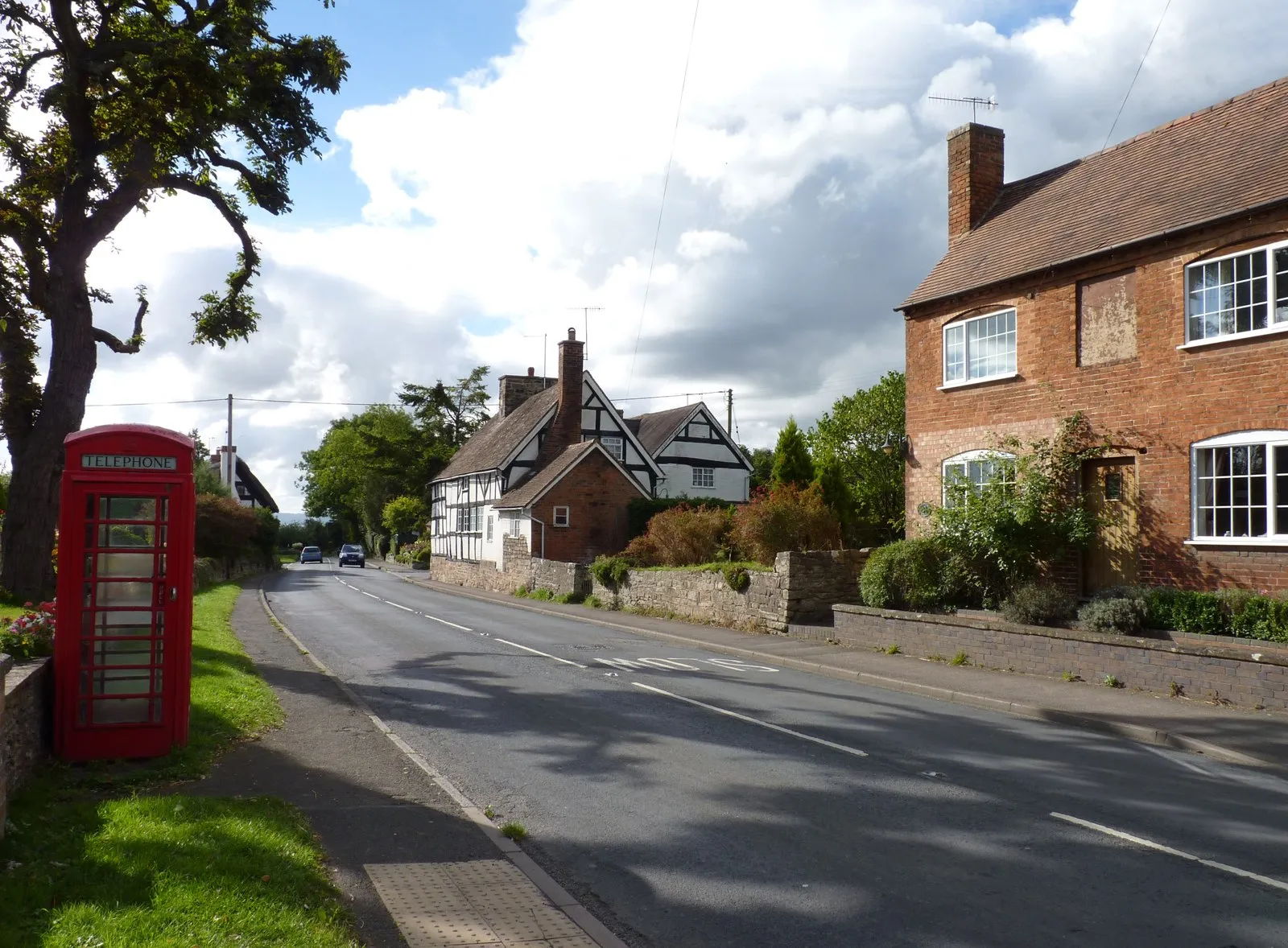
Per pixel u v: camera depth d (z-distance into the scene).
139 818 6.12
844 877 5.94
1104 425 16.52
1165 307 15.57
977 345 19.44
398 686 13.37
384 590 38.91
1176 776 8.53
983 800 7.66
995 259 19.56
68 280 16.50
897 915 5.34
